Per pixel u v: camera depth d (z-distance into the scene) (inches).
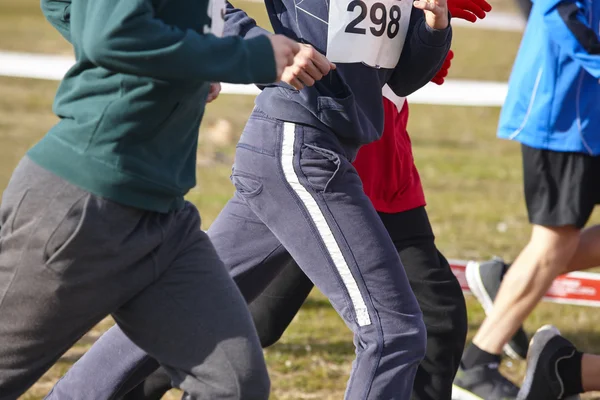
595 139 580.4
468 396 595.2
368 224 424.5
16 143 1487.5
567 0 563.5
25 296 345.7
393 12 446.3
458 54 3002.0
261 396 361.4
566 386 557.6
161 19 345.1
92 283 345.7
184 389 369.1
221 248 464.1
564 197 586.9
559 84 580.4
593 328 789.9
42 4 408.8
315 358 691.4
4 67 2001.7
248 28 434.9
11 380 361.1
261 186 432.5
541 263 598.9
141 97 335.6
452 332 498.3
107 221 339.9
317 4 433.1
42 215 339.6
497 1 4933.6
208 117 1722.4
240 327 362.0
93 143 338.3
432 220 1164.5
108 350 440.1
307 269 429.7
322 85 430.3
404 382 420.2
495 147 1710.1
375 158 490.9
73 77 350.9
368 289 419.8
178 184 357.1
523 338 673.6
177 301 360.5
